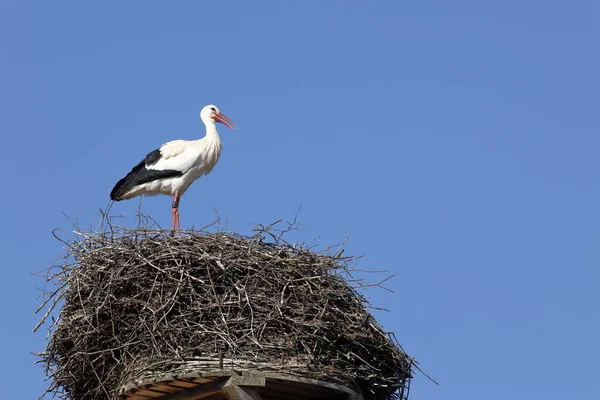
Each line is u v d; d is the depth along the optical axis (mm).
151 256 15250
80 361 15461
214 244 15453
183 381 14555
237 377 14266
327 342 14930
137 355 14906
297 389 14945
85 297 15672
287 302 15008
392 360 15680
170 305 14773
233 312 14812
